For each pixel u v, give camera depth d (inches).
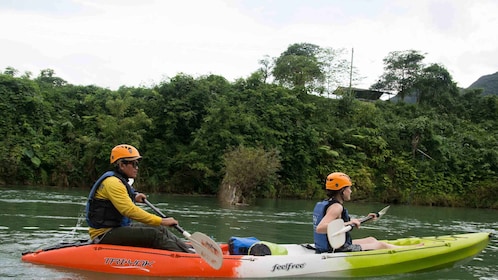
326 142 996.6
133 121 823.1
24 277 167.6
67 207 434.0
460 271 223.9
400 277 206.4
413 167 1015.0
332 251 207.6
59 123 860.0
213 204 606.5
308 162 918.4
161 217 199.6
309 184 914.1
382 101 1302.9
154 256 183.8
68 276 171.6
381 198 967.6
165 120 871.1
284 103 969.5
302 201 797.9
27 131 808.9
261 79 1034.7
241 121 856.3
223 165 791.7
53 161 803.4
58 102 897.5
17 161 757.3
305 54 1347.2
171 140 876.6
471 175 1017.5
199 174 827.4
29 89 844.0
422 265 215.3
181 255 185.6
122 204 186.1
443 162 1035.9
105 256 183.2
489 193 967.6
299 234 338.3
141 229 190.5
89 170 820.6
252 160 668.7
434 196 981.8
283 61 1245.1
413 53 1433.3
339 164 967.6
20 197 524.7
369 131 1051.3
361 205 810.8
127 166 196.2
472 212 784.9
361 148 1026.7
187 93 898.7
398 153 1045.8
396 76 1435.8
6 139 780.6
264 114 916.6
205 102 891.4
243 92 968.3
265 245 204.4
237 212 502.3
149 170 847.7
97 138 840.9
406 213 667.4
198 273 181.9
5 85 826.8
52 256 187.6
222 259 180.7
